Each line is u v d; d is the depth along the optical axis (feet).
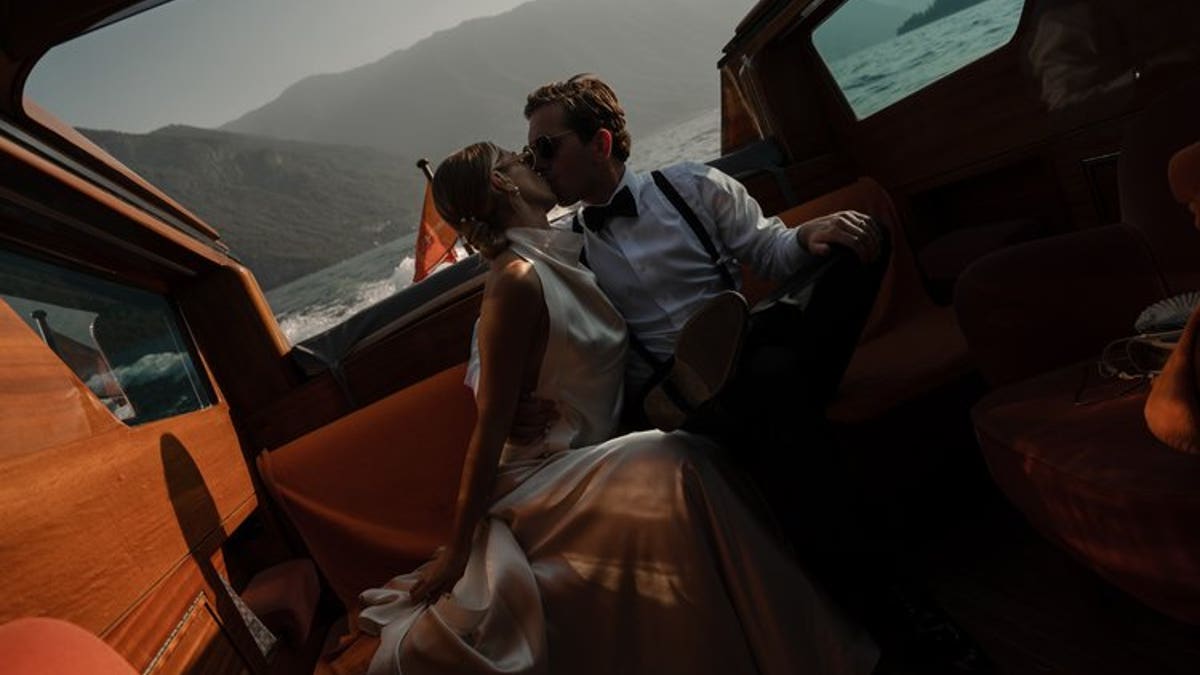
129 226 5.95
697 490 4.25
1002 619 4.89
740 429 4.59
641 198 5.70
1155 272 4.91
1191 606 3.14
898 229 8.59
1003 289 5.00
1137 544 3.14
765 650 4.21
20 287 5.05
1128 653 4.18
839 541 4.51
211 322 7.87
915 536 6.34
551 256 4.73
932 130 9.05
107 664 2.42
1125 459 3.26
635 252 5.58
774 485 4.73
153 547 4.58
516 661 4.01
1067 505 3.51
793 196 10.03
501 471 4.98
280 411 7.88
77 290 5.90
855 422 6.23
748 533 4.27
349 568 7.02
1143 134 5.16
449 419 7.19
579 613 4.32
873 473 6.45
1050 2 7.24
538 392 4.78
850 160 10.48
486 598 4.27
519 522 4.59
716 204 5.86
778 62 10.15
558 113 5.38
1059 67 7.39
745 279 8.12
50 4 4.10
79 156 5.41
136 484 4.71
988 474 6.96
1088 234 5.00
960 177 8.96
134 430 5.10
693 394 4.32
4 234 4.99
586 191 5.58
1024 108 7.97
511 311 4.43
